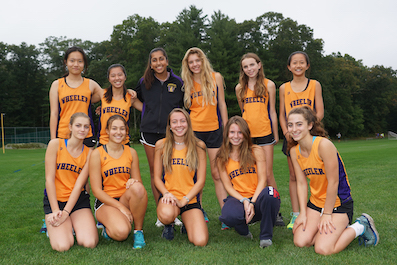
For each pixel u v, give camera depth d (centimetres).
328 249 307
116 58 4734
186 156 381
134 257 299
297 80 461
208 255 304
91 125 469
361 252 307
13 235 382
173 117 376
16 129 4403
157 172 392
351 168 938
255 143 470
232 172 386
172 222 358
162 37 4334
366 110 6438
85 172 375
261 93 450
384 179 728
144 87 471
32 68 5359
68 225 350
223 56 3366
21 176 943
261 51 3719
